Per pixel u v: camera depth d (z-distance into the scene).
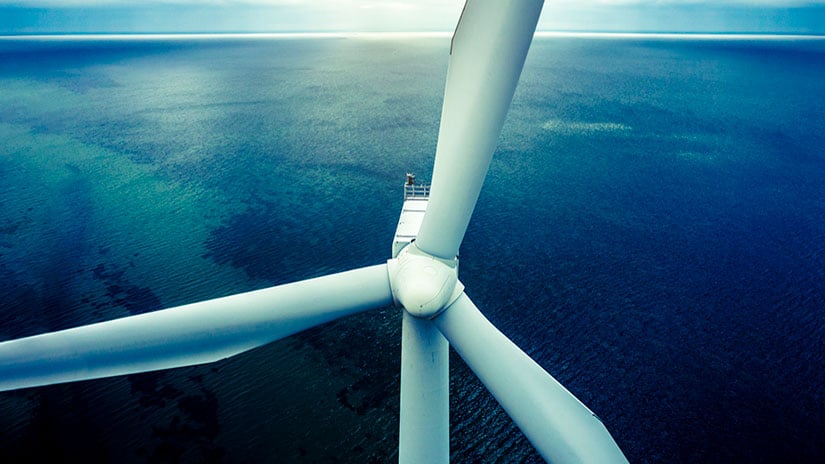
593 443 6.96
